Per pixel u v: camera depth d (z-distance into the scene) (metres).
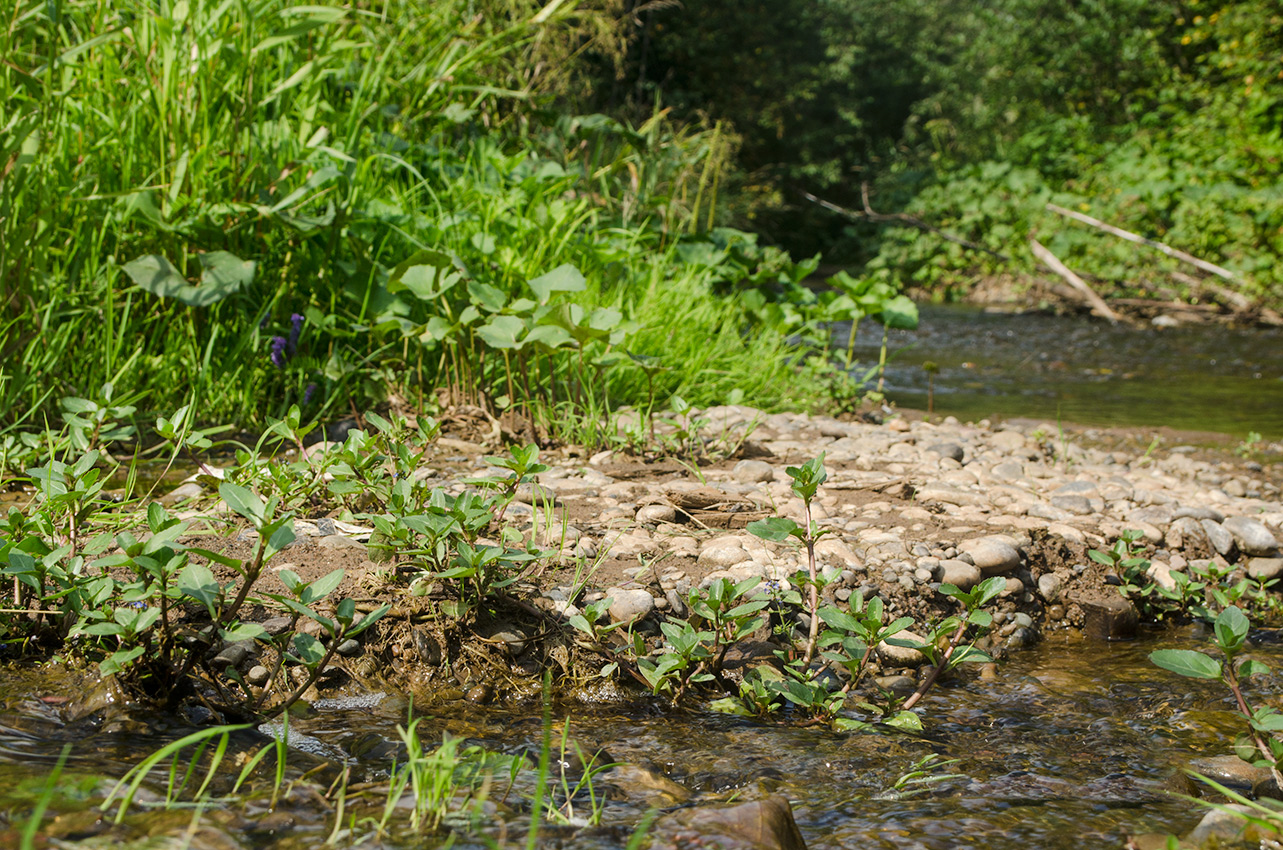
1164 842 1.50
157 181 4.02
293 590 1.81
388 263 4.36
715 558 2.55
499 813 1.46
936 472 3.67
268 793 1.48
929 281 15.12
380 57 5.57
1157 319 11.20
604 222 6.21
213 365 4.00
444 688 2.07
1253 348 9.05
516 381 4.17
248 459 2.67
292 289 4.21
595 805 1.54
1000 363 8.05
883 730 1.98
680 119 16.80
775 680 2.10
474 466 3.41
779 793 1.67
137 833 1.31
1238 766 1.82
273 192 4.03
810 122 23.53
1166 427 5.27
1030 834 1.54
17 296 3.54
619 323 3.72
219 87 4.16
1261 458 4.60
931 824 1.56
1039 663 2.46
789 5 21.62
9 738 1.62
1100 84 22.25
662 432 3.87
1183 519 3.19
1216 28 17.12
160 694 1.81
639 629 2.24
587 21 8.23
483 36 6.23
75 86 4.16
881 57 27.12
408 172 5.18
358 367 4.17
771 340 5.56
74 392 3.64
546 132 6.90
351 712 1.93
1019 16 23.53
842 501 3.17
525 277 4.46
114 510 2.64
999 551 2.72
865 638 2.01
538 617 2.21
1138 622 2.76
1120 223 13.98
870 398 5.38
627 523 2.77
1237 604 2.86
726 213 9.68
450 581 2.23
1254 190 13.09
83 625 1.83
